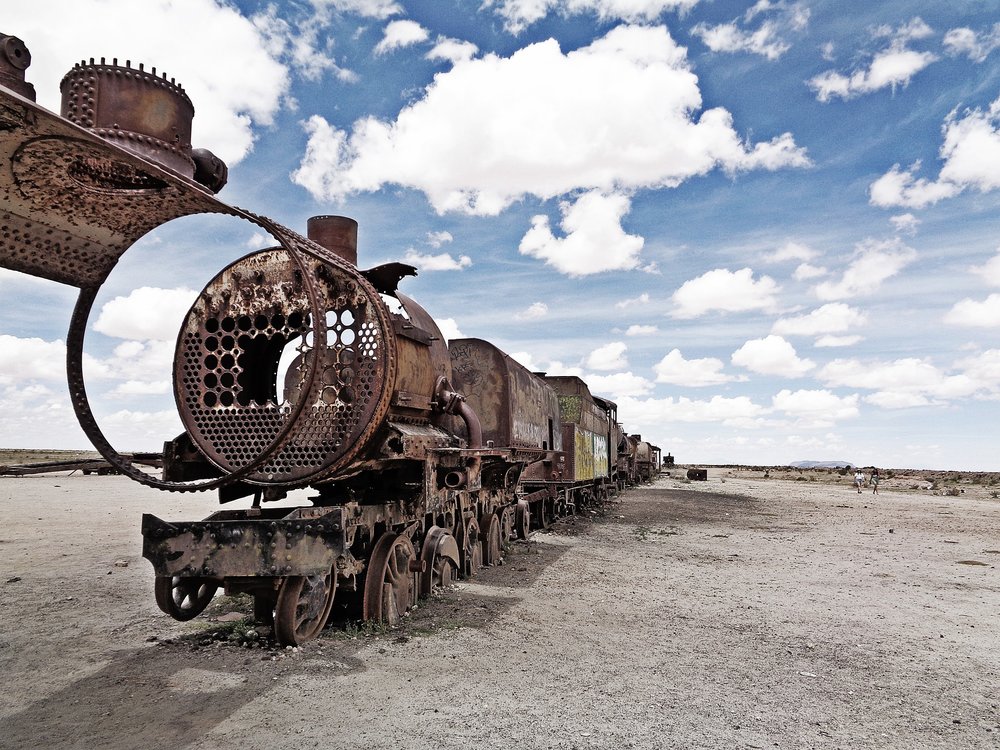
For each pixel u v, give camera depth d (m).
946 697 5.26
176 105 5.02
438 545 8.16
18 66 3.64
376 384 5.98
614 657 5.97
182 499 23.53
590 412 21.59
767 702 4.99
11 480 31.83
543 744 4.10
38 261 4.91
